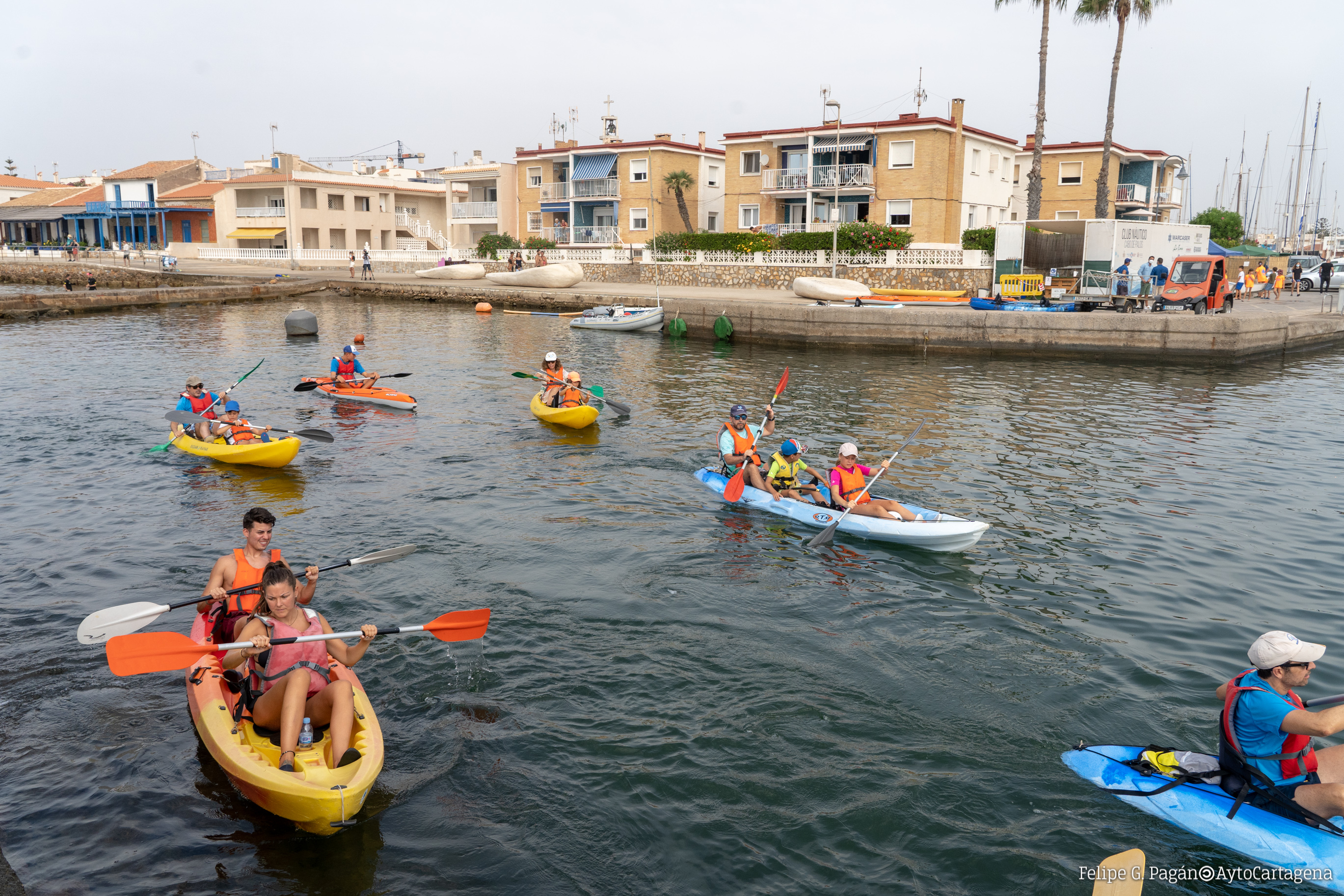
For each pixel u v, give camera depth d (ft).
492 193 214.48
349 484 43.01
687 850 18.15
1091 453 50.16
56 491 41.11
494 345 98.73
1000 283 113.60
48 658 25.41
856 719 22.79
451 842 18.25
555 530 36.60
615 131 190.70
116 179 228.63
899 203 144.97
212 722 19.65
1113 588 31.04
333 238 216.13
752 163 160.15
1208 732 22.04
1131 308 98.89
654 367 83.41
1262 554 34.40
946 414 60.80
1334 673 24.88
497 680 24.57
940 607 29.50
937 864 17.74
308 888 16.90
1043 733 22.13
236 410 47.96
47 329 111.04
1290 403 65.92
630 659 25.89
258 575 22.77
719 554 34.04
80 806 18.99
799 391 70.13
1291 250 283.18
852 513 36.01
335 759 18.07
